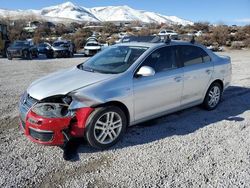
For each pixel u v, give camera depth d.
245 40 37.62
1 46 26.34
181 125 5.54
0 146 4.62
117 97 4.51
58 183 3.66
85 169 3.98
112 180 3.71
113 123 4.58
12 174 3.83
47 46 28.78
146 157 4.29
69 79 4.76
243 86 9.17
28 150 4.50
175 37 6.27
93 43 30.78
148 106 5.01
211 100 6.40
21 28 64.69
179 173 3.87
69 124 4.21
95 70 5.07
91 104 4.29
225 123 5.68
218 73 6.38
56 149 4.54
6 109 6.61
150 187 3.56
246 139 4.95
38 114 4.19
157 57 5.21
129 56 5.15
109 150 4.51
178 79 5.41
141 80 4.85
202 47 6.20
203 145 4.69
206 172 3.90
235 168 4.01
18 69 15.48
